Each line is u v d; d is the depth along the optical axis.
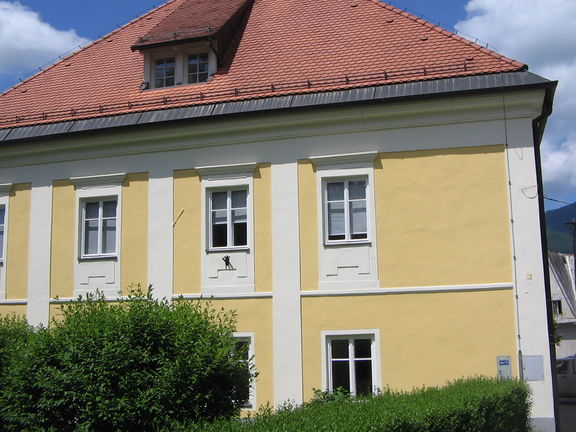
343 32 18.83
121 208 18.00
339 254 16.22
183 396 9.15
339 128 16.55
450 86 15.81
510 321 15.10
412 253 15.82
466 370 15.15
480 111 15.82
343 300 16.03
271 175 16.88
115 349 9.30
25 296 18.56
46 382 9.26
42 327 10.67
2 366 10.42
